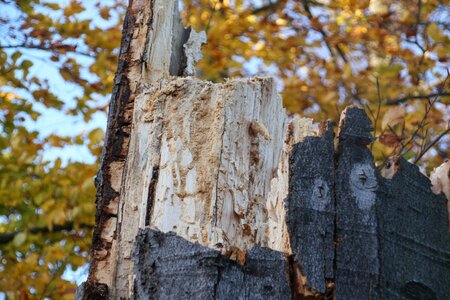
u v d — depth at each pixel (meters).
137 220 3.23
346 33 9.49
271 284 2.67
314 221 2.76
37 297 7.09
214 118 3.31
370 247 2.75
